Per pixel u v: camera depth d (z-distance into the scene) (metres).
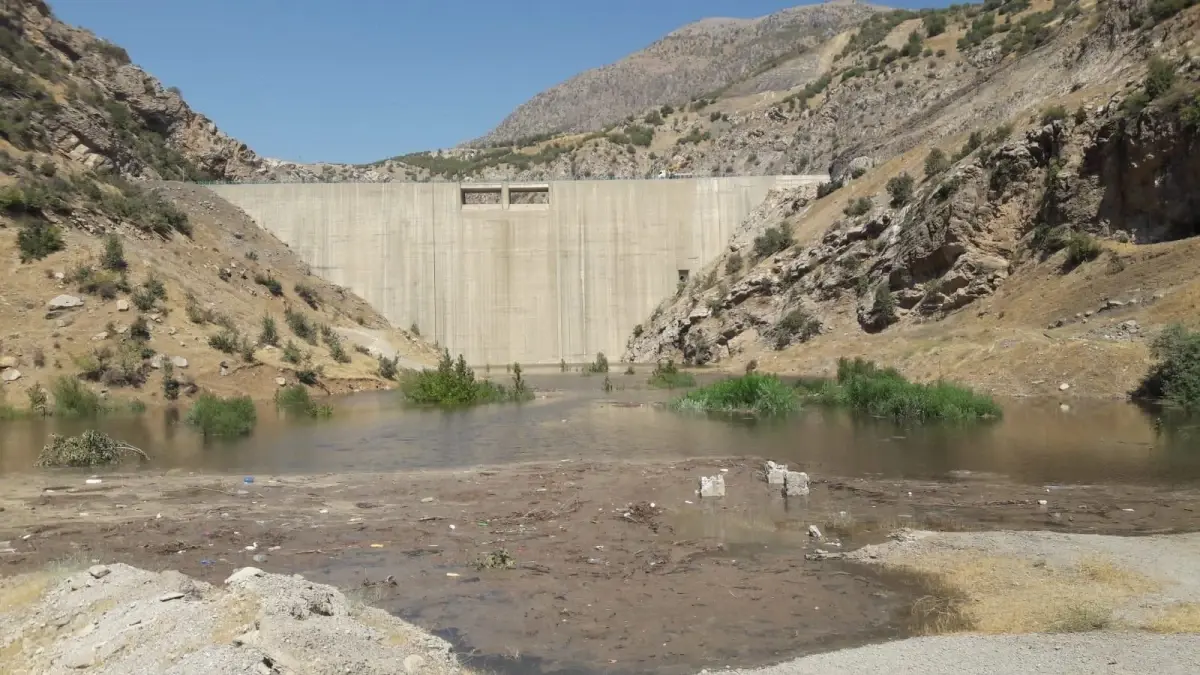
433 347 81.06
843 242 71.38
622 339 84.75
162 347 50.41
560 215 84.19
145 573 13.30
